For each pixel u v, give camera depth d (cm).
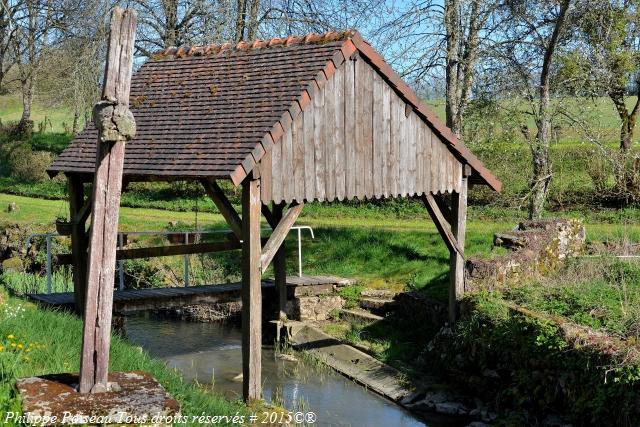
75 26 2884
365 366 1298
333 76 1141
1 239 2070
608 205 2459
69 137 4206
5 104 5697
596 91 1944
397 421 1077
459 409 1102
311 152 1114
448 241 1309
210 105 1199
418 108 1238
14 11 3600
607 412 898
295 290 1584
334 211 2578
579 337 963
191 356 1418
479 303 1200
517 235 1470
